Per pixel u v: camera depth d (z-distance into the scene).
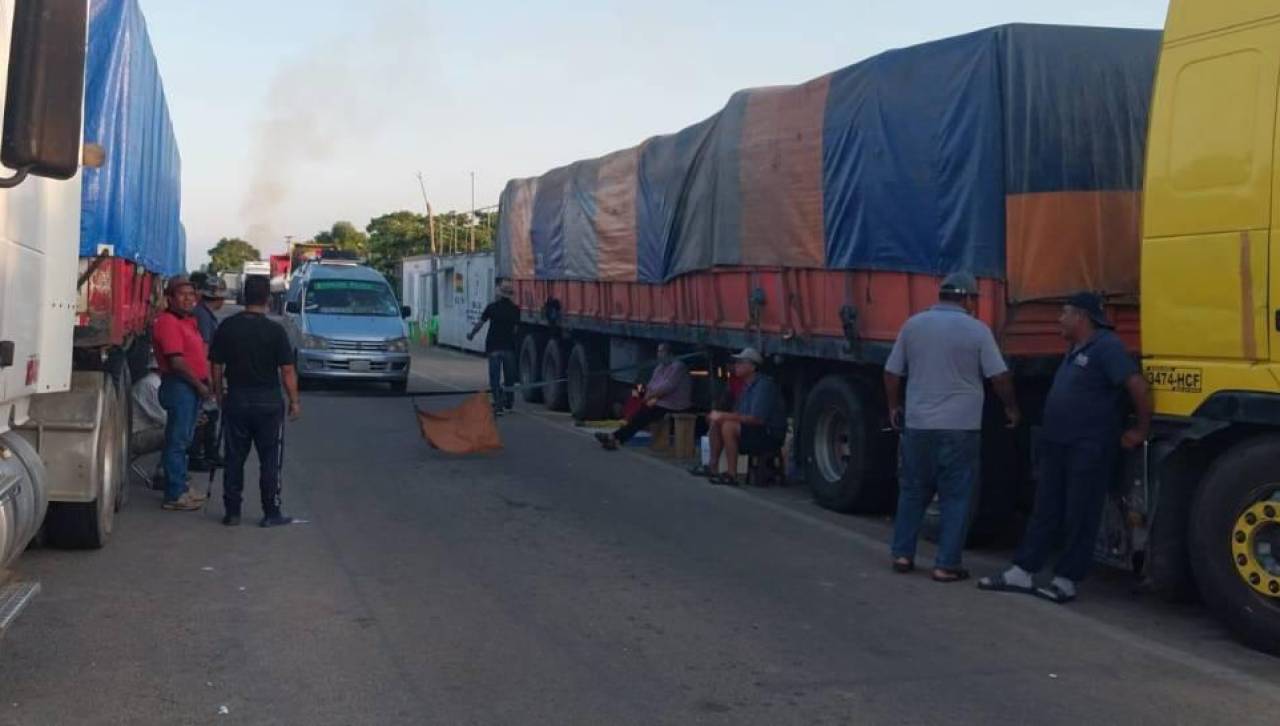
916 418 8.52
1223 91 6.89
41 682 5.92
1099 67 9.08
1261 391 6.71
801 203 11.38
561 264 19.61
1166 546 7.41
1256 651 6.87
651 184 15.63
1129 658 6.72
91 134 8.29
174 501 10.41
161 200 13.45
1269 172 6.62
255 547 9.06
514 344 19.98
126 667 6.18
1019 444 9.47
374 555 8.91
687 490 12.28
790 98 11.60
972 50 9.06
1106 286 8.98
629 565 8.79
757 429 12.53
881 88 10.08
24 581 5.59
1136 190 9.09
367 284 23.42
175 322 10.35
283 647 6.59
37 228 6.04
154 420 11.43
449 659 6.46
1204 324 6.99
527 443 15.66
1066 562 7.90
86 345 8.38
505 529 10.01
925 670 6.44
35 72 4.21
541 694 5.93
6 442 6.47
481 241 65.31
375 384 23.70
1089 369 7.66
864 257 10.34
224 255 82.88
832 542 9.82
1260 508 6.72
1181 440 7.18
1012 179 8.88
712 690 6.05
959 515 8.45
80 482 8.35
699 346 14.66
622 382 18.31
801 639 6.99
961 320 8.45
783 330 11.97
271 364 9.82
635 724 5.55
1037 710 5.82
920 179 9.55
